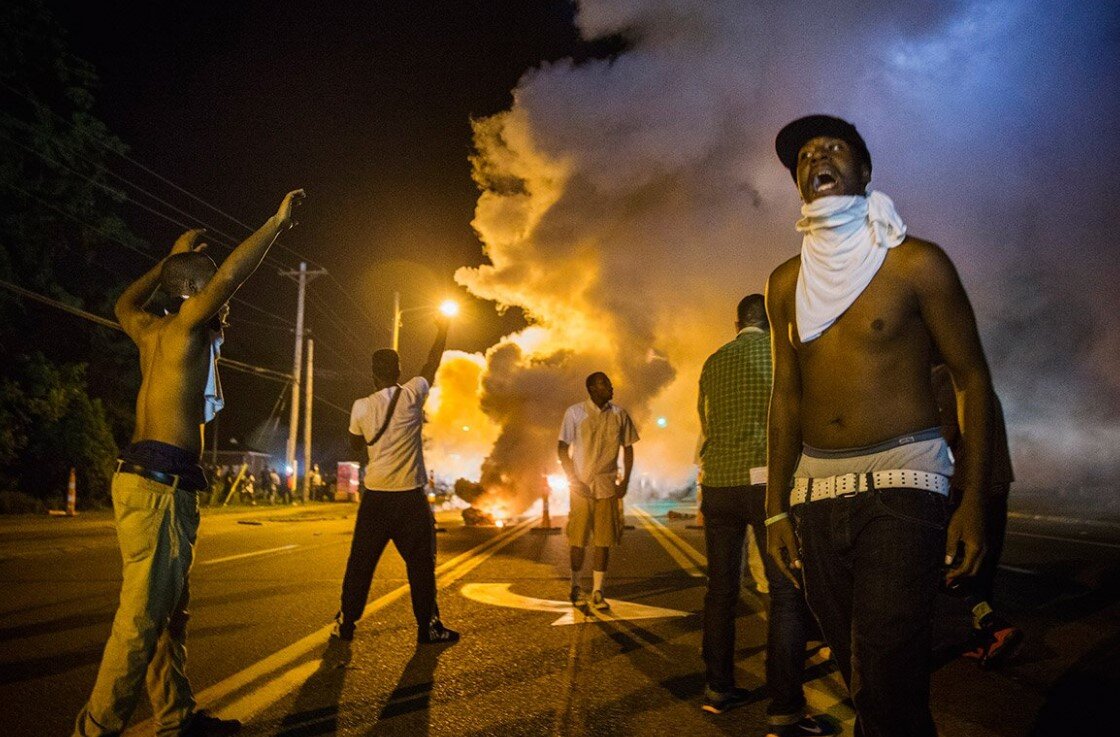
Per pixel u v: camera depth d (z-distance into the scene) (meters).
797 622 3.61
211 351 3.43
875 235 2.36
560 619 6.20
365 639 5.44
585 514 6.91
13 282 24.20
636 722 3.76
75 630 5.75
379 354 5.48
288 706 3.96
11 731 3.60
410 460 5.37
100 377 27.97
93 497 25.67
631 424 6.97
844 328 2.39
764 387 4.06
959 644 5.44
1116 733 3.67
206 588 7.65
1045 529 14.09
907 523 2.24
